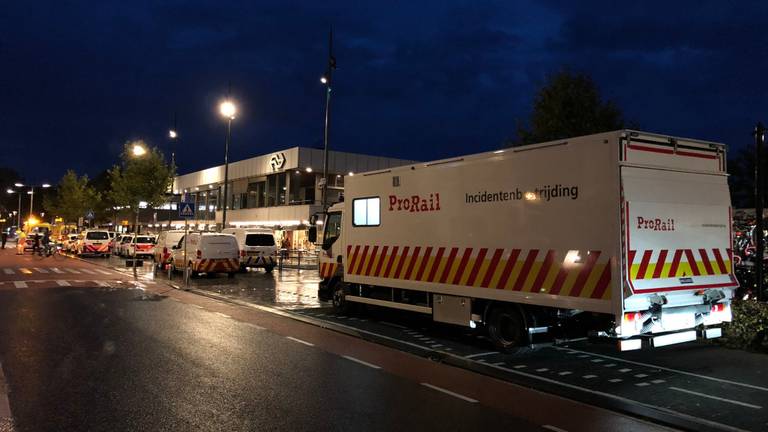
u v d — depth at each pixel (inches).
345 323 471.2
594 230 303.3
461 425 222.1
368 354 353.1
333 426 217.2
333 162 1679.4
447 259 390.0
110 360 315.9
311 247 1497.3
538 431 217.5
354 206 480.7
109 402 241.0
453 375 305.0
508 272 347.9
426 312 411.5
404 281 424.8
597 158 304.2
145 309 523.8
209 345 364.5
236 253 932.0
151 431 207.8
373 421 224.2
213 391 259.9
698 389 275.9
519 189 343.9
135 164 1755.7
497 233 356.2
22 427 209.5
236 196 2057.1
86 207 2571.4
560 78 588.7
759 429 220.8
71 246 1791.3
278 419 223.9
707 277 322.3
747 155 979.9
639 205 297.0
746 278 442.9
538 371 312.8
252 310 542.3
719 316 329.1
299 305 583.2
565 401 259.0
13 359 315.3
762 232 431.8
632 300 290.8
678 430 221.9
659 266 302.7
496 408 245.8
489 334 367.9
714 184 333.7
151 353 335.6
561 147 321.7
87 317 468.1
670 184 312.2
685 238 315.0
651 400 258.5
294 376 292.4
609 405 251.9
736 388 277.6
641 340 298.2
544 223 328.8
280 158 1697.8
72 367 299.0
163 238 1041.5
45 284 739.4
